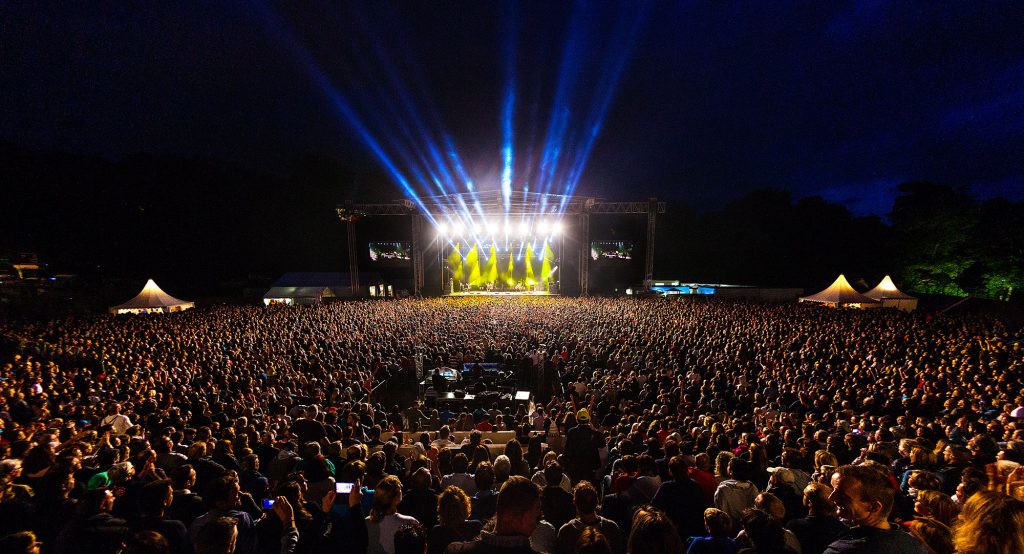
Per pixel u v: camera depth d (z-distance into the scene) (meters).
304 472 5.17
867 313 26.66
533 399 16.36
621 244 54.22
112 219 59.50
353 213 43.78
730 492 4.26
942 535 2.62
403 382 15.91
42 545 3.73
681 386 12.47
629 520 4.57
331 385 12.40
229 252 64.06
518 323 24.89
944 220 46.28
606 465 6.89
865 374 13.05
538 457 7.94
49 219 56.16
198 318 26.03
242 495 4.52
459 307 32.78
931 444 6.02
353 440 8.05
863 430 8.23
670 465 4.35
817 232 60.62
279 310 31.12
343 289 47.19
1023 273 45.53
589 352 17.62
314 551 3.41
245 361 15.34
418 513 4.30
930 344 16.53
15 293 39.84
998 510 2.06
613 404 11.52
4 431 7.59
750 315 26.11
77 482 4.73
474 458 6.23
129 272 58.59
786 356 15.90
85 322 24.05
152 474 4.71
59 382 11.89
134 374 12.94
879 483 2.51
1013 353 13.88
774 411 10.00
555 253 54.00
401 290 54.69
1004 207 47.38
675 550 2.44
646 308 30.48
